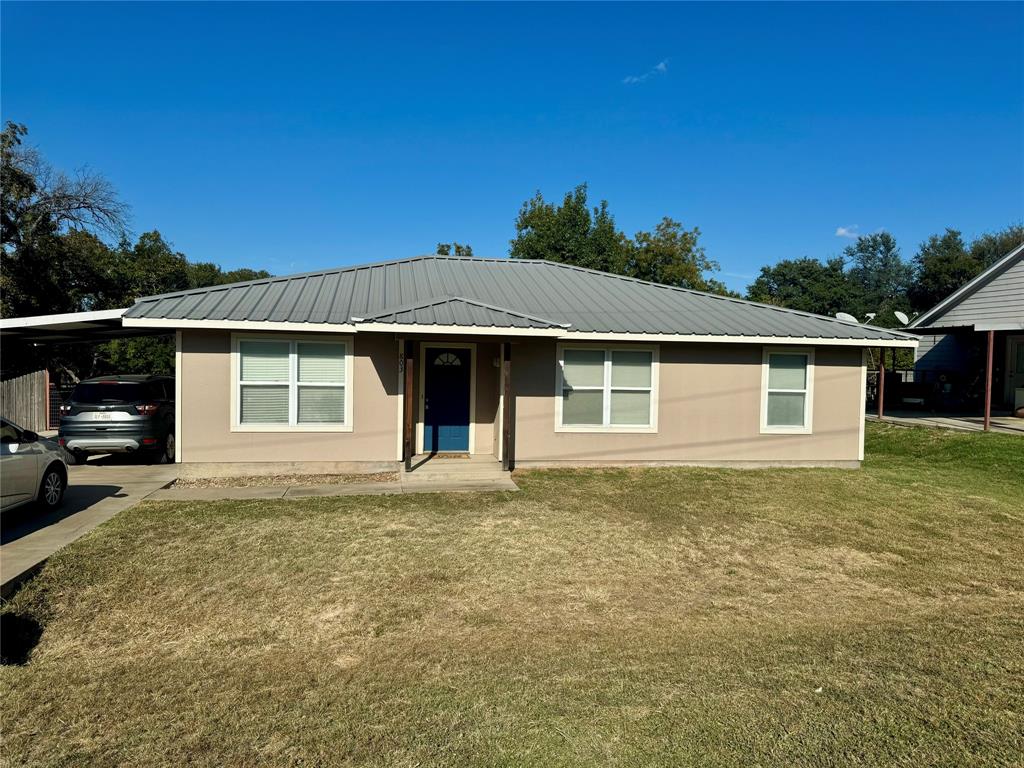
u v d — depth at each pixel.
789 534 7.89
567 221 38.19
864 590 6.06
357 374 11.56
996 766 3.21
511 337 11.15
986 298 20.16
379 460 11.66
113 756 3.36
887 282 76.56
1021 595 5.98
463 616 5.29
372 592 5.76
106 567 6.26
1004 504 9.61
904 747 3.38
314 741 3.47
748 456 12.87
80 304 28.36
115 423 11.88
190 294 11.62
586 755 3.32
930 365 24.42
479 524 8.07
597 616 5.33
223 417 11.14
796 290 62.16
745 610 5.51
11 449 7.69
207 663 4.44
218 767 3.26
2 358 23.50
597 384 12.39
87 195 25.95
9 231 24.78
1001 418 18.94
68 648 4.66
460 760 3.29
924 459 14.11
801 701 3.86
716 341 11.99
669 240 42.62
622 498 9.73
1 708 3.84
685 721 3.63
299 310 11.17
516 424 12.13
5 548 6.75
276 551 6.85
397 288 13.28
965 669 4.32
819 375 13.06
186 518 8.17
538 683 4.12
